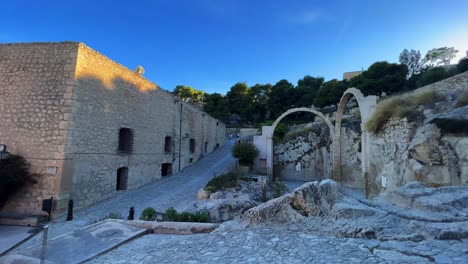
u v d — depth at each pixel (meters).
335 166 15.48
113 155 10.27
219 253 2.82
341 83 26.77
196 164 19.27
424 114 6.84
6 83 8.41
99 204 9.16
